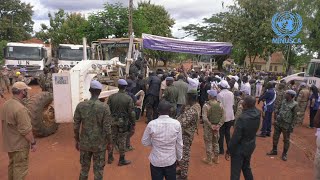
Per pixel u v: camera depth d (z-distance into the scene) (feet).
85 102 15.61
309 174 22.02
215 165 22.85
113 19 80.38
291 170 22.70
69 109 27.12
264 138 31.60
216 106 22.22
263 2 67.87
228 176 20.76
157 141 13.73
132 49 50.14
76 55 73.26
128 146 25.36
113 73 38.14
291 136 34.12
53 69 41.11
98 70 32.24
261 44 69.10
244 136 16.33
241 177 20.51
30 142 15.51
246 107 16.48
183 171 19.16
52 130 28.60
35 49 69.00
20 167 15.52
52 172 20.39
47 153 24.09
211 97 22.38
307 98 39.24
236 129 16.24
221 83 24.20
